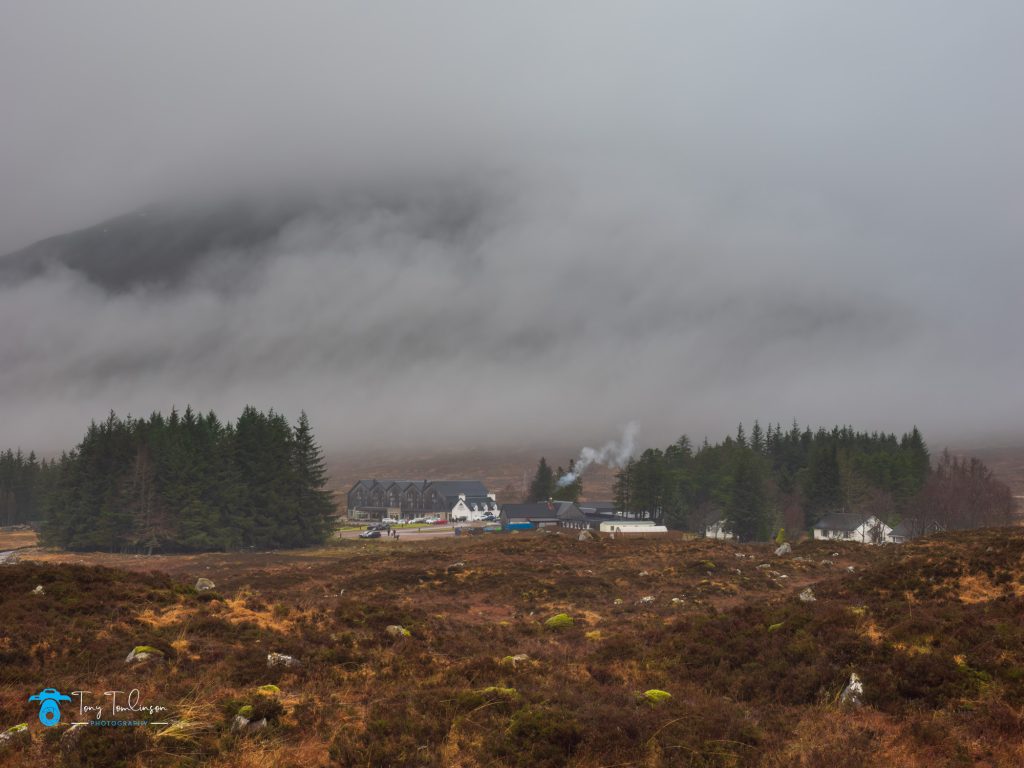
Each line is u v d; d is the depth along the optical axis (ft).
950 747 48.80
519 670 74.64
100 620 79.15
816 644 74.69
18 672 60.44
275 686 63.41
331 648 78.89
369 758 47.47
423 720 54.34
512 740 51.13
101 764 44.62
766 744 51.29
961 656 65.51
